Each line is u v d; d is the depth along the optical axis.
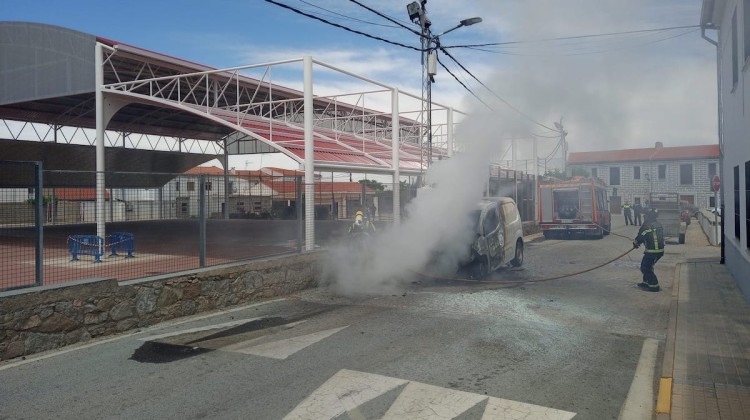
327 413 4.42
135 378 5.34
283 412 4.46
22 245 7.89
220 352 6.21
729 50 10.18
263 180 14.63
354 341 6.59
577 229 22.11
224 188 10.98
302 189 12.00
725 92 11.12
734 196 10.16
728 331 6.79
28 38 14.47
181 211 10.31
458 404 4.59
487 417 4.32
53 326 6.37
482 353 6.06
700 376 5.13
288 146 12.41
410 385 5.05
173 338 6.83
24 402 4.75
